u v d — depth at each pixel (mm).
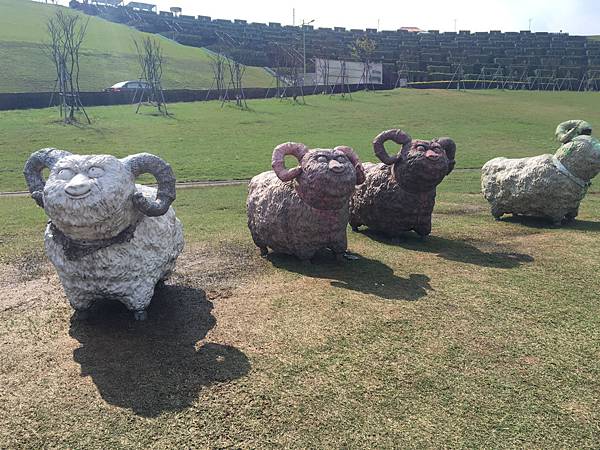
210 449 3098
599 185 12758
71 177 4008
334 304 5066
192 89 33312
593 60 52906
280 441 3158
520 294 5379
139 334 4461
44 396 3600
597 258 6570
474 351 4195
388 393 3625
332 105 30938
